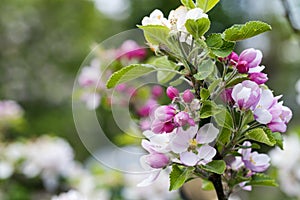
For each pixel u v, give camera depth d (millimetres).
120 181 2223
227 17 5941
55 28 7828
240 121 970
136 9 6734
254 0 5984
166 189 2156
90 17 8297
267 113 961
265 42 5551
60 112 7418
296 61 5527
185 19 953
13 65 7453
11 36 7547
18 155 2578
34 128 7090
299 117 3998
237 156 1022
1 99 7203
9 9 7555
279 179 1879
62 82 7695
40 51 7680
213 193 1194
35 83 7508
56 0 7871
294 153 1841
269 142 956
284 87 5164
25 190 2627
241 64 962
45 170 2539
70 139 7020
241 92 955
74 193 1369
